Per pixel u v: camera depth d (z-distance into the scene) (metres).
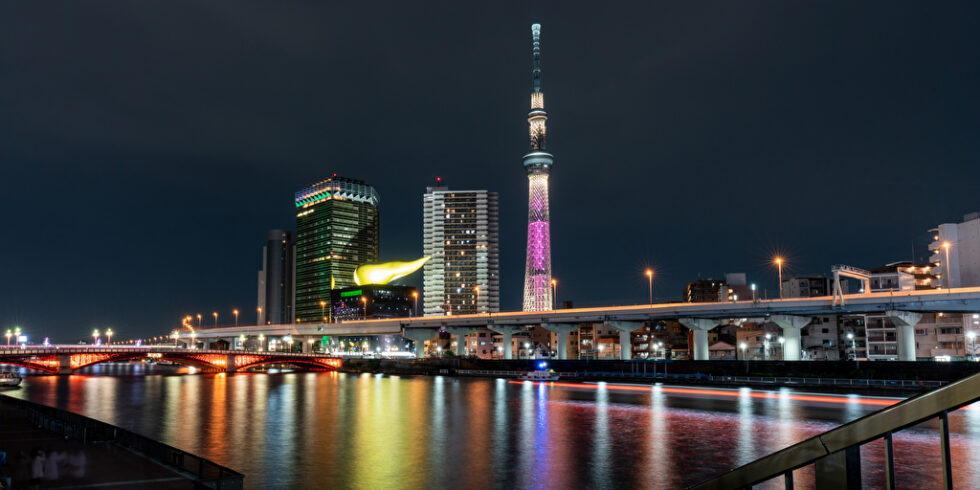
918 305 126.88
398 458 68.12
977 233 171.88
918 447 70.12
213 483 30.61
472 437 81.69
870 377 124.50
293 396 140.38
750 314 154.38
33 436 54.22
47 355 195.62
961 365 112.75
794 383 131.25
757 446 73.88
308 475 59.72
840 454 6.99
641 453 70.12
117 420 99.88
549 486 55.75
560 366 187.88
